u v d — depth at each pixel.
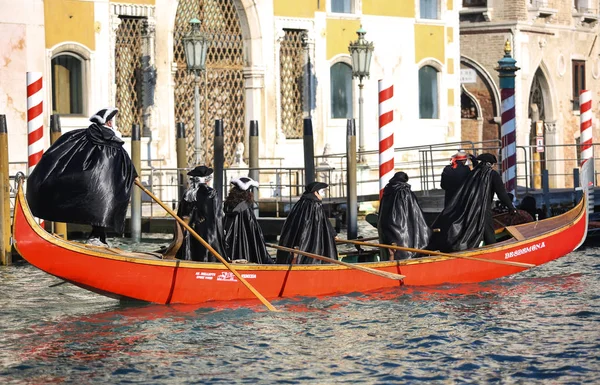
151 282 22.66
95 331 21.25
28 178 22.39
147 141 41.28
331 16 46.50
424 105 49.91
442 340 20.48
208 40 39.22
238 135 44.59
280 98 45.34
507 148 36.25
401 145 48.72
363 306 23.44
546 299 24.36
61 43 39.25
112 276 22.27
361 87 42.78
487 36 56.50
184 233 23.50
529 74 56.84
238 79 44.56
